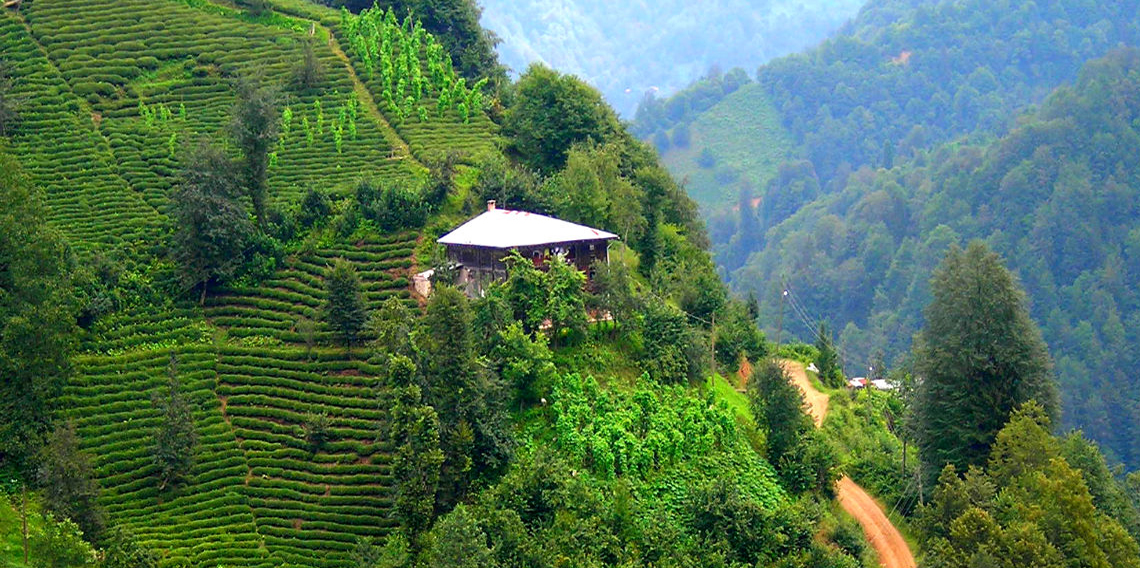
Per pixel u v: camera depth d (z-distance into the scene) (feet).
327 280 353.10
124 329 356.59
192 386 339.77
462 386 300.81
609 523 288.71
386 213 401.49
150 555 272.92
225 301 375.86
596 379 341.82
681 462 325.01
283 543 296.30
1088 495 309.22
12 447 305.94
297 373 345.10
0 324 317.01
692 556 287.69
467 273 371.76
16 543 279.08
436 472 285.84
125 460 313.32
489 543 269.23
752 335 456.04
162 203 415.44
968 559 293.43
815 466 347.36
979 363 352.90
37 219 331.98
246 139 394.11
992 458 340.18
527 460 297.53
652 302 369.30
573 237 371.35
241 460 318.24
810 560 290.97
